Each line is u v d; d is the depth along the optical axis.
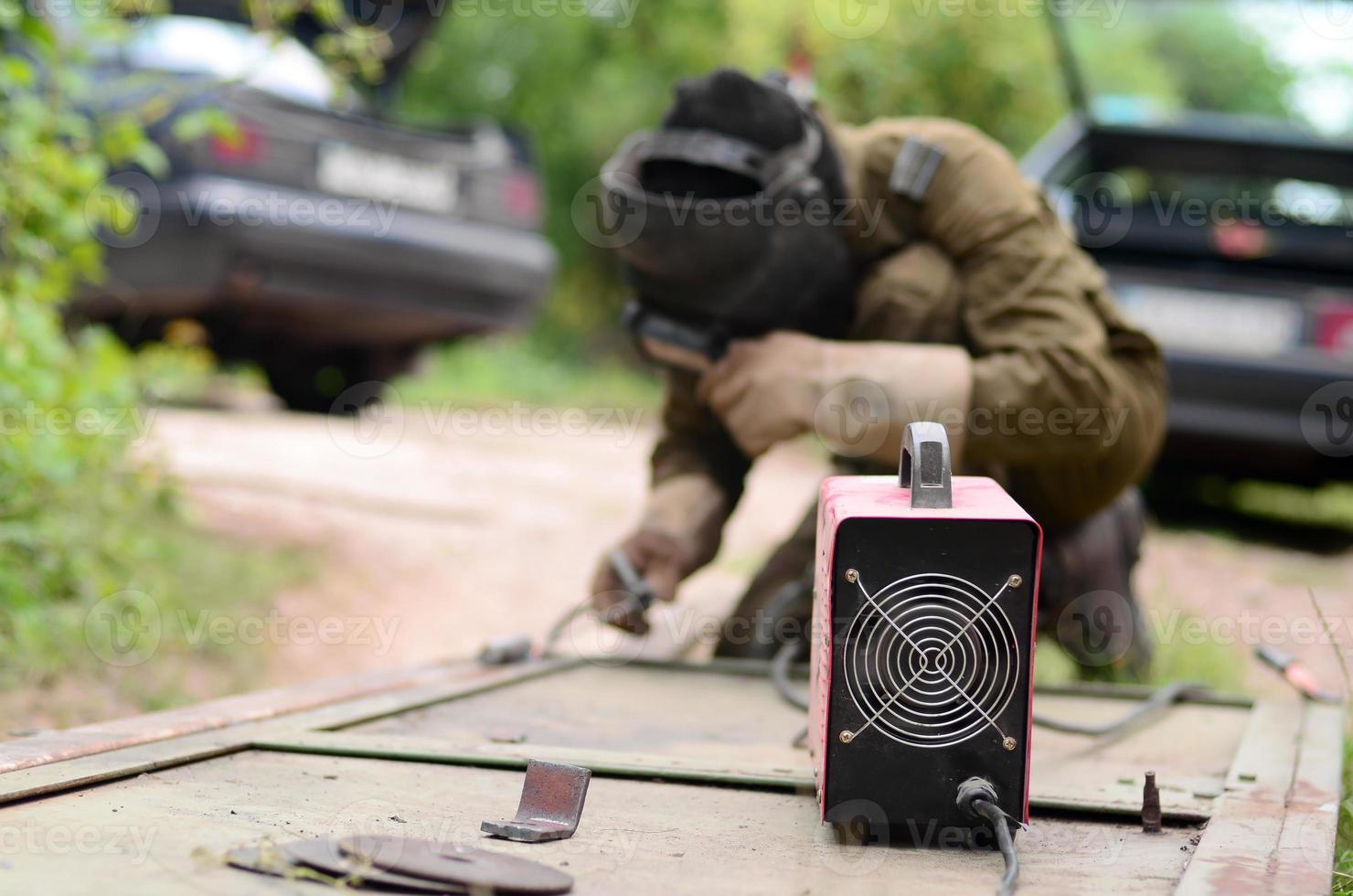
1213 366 5.25
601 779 1.76
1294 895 1.29
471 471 5.58
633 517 5.02
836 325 2.63
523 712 2.21
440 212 5.34
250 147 4.81
